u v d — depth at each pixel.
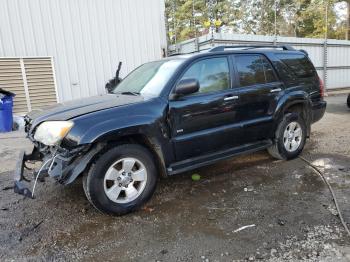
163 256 2.68
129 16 10.36
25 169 4.36
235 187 4.10
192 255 2.68
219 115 4.09
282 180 4.27
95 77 10.03
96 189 3.23
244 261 2.56
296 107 5.17
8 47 8.72
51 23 9.20
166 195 3.93
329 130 7.25
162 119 3.59
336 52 16.66
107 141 3.33
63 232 3.14
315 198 3.67
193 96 3.88
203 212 3.45
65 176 3.13
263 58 4.75
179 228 3.13
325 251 2.64
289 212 3.35
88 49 9.82
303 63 5.36
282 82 4.87
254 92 4.45
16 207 3.73
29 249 2.86
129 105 3.50
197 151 3.99
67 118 3.26
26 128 4.09
